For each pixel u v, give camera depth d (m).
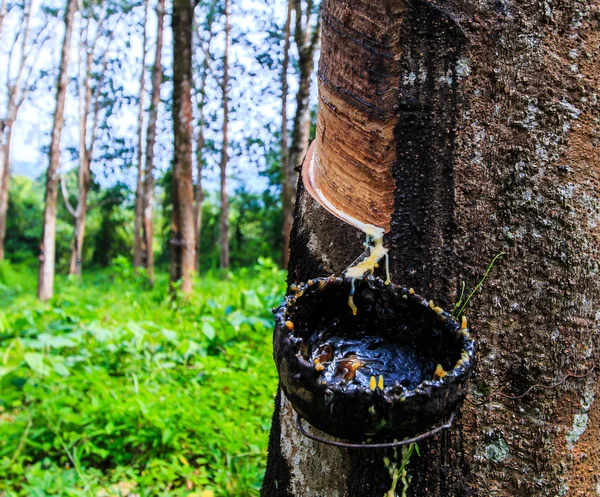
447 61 1.19
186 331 4.68
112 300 7.21
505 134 1.19
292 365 0.91
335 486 1.26
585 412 1.22
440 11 1.17
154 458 2.62
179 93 7.66
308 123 8.04
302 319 1.10
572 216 1.19
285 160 12.59
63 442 2.71
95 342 3.89
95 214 25.11
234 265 22.58
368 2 1.20
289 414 1.40
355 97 1.25
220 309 5.22
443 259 1.21
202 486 2.46
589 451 1.24
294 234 1.55
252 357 3.80
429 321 1.07
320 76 1.39
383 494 1.19
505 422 1.19
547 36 1.18
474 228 1.20
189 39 7.73
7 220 24.84
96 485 2.39
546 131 1.18
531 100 1.18
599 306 1.22
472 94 1.19
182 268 7.51
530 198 1.18
